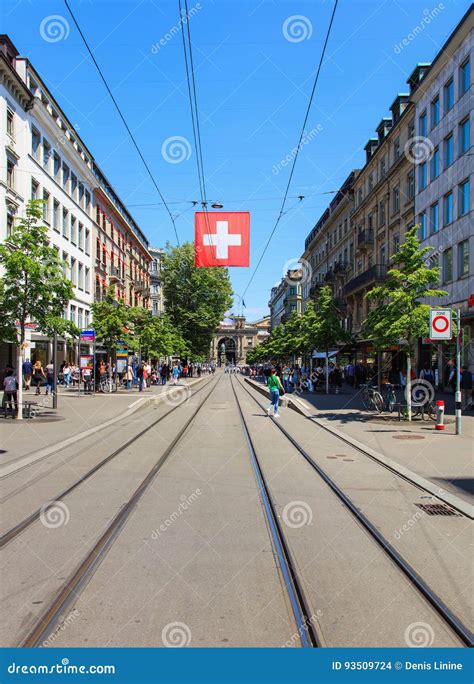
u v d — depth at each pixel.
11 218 30.75
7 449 11.67
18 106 31.33
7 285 17.20
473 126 24.59
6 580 4.66
